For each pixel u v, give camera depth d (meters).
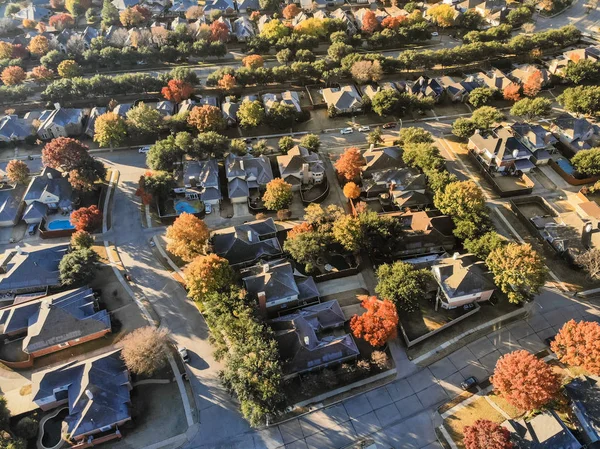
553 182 117.81
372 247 96.50
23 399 75.88
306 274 96.19
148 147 133.62
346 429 72.56
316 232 98.06
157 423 73.31
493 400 75.25
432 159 114.12
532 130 127.50
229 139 135.25
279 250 99.31
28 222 109.44
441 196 103.19
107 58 168.75
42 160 121.38
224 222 109.94
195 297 86.00
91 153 132.62
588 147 124.69
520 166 117.50
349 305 90.75
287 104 139.38
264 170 118.75
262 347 74.00
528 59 172.75
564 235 98.88
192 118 131.88
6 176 120.56
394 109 138.12
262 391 68.81
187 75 154.00
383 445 70.56
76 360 81.88
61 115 136.75
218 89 157.88
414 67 163.88
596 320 86.56
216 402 76.06
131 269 98.62
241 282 90.31
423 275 87.75
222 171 123.88
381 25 191.25
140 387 77.81
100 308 90.19
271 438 71.56
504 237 103.69
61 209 112.56
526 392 66.62
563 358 74.00
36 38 172.88
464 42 183.00
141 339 77.56
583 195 111.62
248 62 162.00
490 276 88.06
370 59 158.25
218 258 87.62
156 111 133.75
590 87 139.00
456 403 75.50
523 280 82.50
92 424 69.44
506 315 88.12
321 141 136.00
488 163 121.69
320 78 159.75
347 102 145.00
